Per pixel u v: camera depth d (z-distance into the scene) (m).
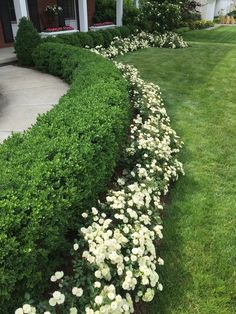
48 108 5.31
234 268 2.58
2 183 2.12
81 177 2.44
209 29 20.12
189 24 19.78
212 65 8.59
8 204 1.91
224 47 11.44
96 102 3.56
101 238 2.25
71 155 2.47
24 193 2.05
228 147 4.48
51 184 2.21
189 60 9.12
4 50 10.05
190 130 4.98
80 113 3.25
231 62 8.88
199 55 9.79
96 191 2.78
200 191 3.54
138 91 5.42
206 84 7.11
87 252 2.10
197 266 2.59
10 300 1.86
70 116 3.19
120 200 2.65
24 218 1.90
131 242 2.33
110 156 2.98
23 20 8.34
